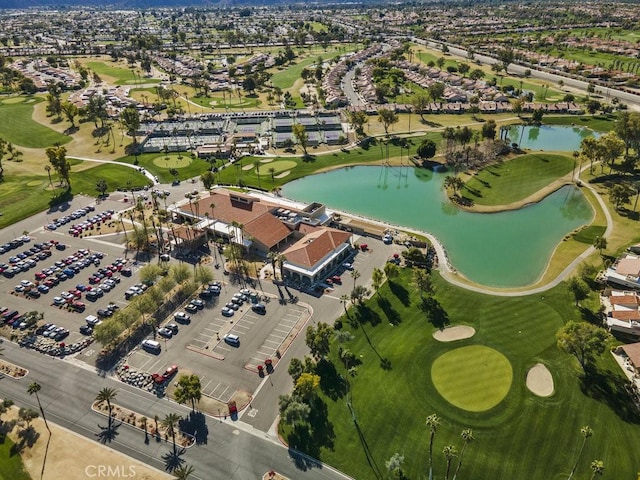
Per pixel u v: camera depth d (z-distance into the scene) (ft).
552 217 617.21
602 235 553.23
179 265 492.54
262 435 320.91
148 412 340.39
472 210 640.99
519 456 304.09
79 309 449.48
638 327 394.93
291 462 302.66
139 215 628.28
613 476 290.35
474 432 320.50
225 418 333.83
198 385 332.19
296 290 474.90
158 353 395.14
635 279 452.35
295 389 335.06
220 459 305.32
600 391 348.38
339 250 526.16
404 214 636.48
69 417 337.52
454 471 295.48
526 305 443.73
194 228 564.71
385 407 340.39
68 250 554.05
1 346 406.00
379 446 312.29
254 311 444.55
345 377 366.02
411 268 504.43
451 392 352.49
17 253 548.31
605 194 651.25
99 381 368.07
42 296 473.26
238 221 580.71
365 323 425.69
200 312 444.96
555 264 507.71
